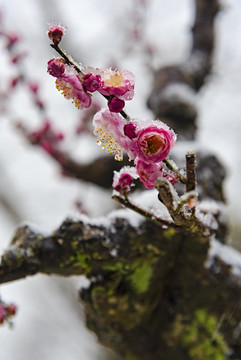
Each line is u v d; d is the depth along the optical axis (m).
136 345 0.70
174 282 0.68
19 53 1.06
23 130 1.09
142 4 1.42
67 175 1.10
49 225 0.62
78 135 1.10
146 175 0.49
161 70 1.03
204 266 0.67
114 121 0.48
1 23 1.07
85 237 0.61
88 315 0.68
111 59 1.36
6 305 0.60
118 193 0.52
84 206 1.16
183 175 0.51
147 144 0.48
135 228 0.62
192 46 1.12
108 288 0.63
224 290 0.68
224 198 0.81
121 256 0.62
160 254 0.64
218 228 0.68
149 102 1.01
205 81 1.09
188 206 0.49
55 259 0.60
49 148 1.03
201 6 1.11
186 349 0.70
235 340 0.70
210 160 0.79
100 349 1.73
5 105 1.10
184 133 0.92
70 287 1.85
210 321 0.69
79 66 0.48
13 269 0.59
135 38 1.40
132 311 0.65
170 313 0.69
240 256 0.71
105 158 0.94
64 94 0.48
